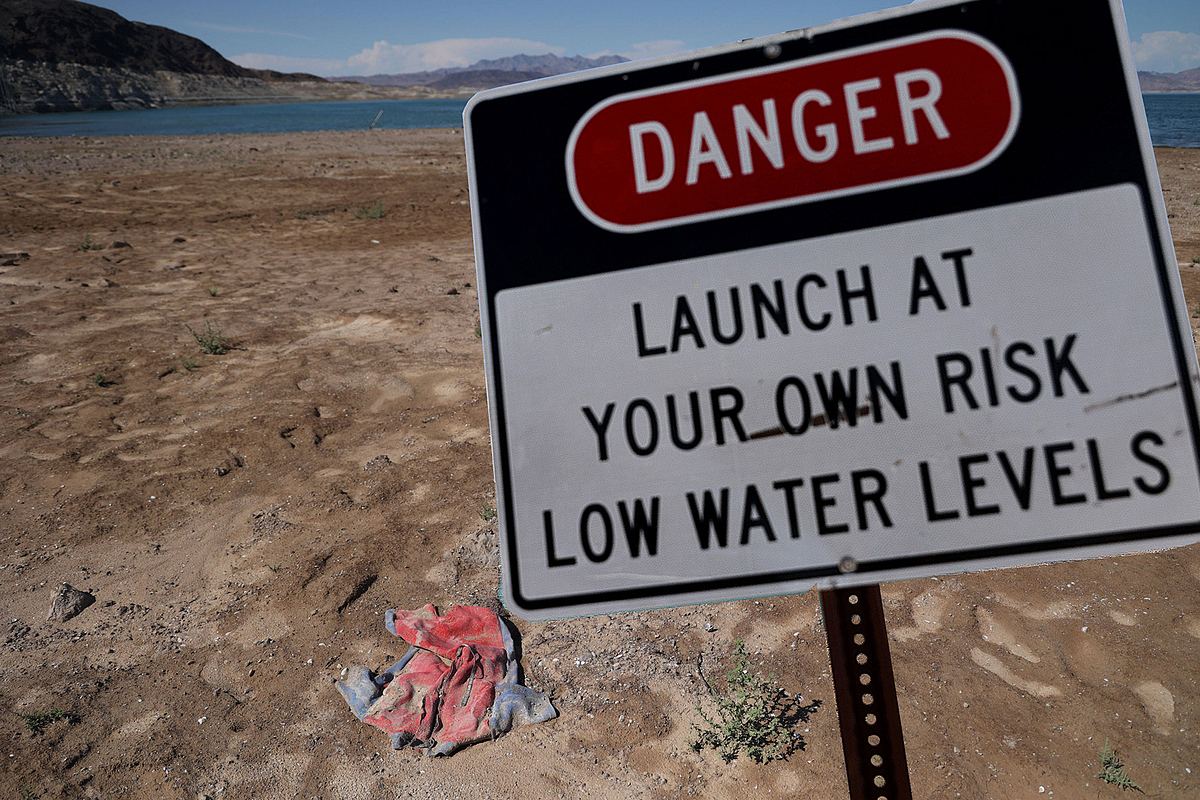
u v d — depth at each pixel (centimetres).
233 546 483
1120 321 118
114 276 1186
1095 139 118
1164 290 117
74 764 333
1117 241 118
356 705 357
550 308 130
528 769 323
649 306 128
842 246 124
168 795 319
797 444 125
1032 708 328
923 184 121
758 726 330
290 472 570
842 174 123
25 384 755
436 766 327
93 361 812
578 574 130
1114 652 352
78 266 1238
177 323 941
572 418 130
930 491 122
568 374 130
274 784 323
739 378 126
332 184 2202
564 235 129
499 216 130
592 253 129
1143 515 117
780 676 359
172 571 464
